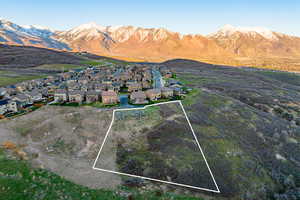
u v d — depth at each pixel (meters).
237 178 42.25
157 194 35.19
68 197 30.69
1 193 27.98
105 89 97.50
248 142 56.78
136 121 57.56
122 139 49.81
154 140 49.47
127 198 33.44
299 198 38.88
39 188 31.30
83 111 64.38
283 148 56.34
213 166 43.88
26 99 74.81
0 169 34.53
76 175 37.94
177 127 55.69
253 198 38.69
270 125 67.06
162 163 42.28
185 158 44.47
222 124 63.97
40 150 45.69
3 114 65.12
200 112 69.06
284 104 93.94
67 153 45.25
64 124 56.09
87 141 49.16
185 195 35.97
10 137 50.53
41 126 55.41
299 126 72.62
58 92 79.19
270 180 44.25
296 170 48.56
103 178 37.91
